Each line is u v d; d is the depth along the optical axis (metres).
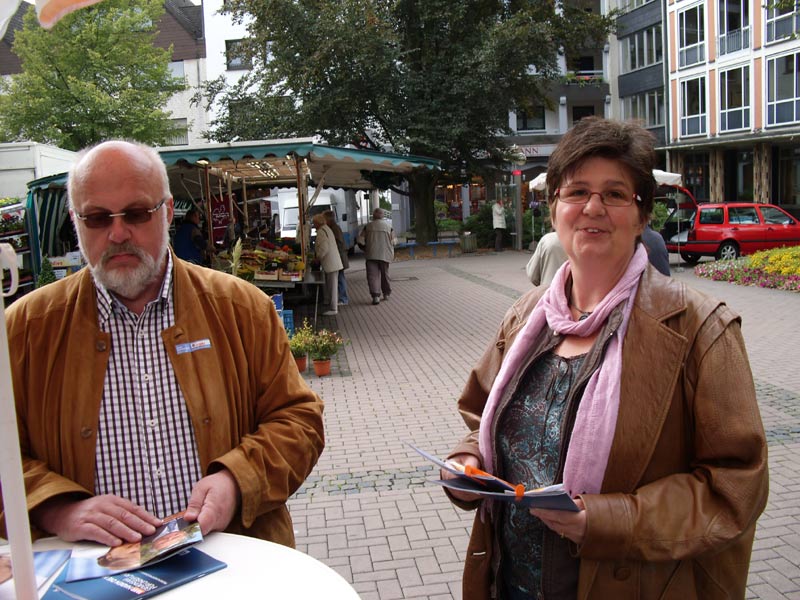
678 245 19.31
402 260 25.06
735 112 28.81
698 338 1.75
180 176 13.67
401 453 5.85
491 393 2.06
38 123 22.72
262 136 23.12
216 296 2.25
